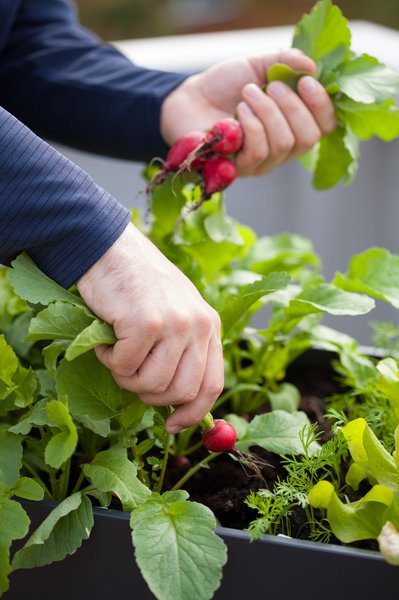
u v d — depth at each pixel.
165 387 0.69
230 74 1.06
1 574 0.66
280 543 0.65
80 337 0.65
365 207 2.14
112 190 2.07
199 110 1.09
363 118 0.99
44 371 0.86
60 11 1.29
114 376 0.71
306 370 1.17
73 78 1.17
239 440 0.84
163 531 0.65
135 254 0.70
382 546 0.62
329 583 0.64
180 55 1.92
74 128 1.18
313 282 1.10
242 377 1.09
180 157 0.97
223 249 1.06
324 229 2.15
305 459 0.76
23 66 1.22
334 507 0.68
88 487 0.75
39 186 0.69
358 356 1.02
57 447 0.69
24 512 0.66
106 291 0.69
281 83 0.96
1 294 1.11
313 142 0.99
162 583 0.61
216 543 0.64
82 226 0.69
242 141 0.95
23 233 0.70
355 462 0.74
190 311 0.68
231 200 2.12
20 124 0.71
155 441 0.89
